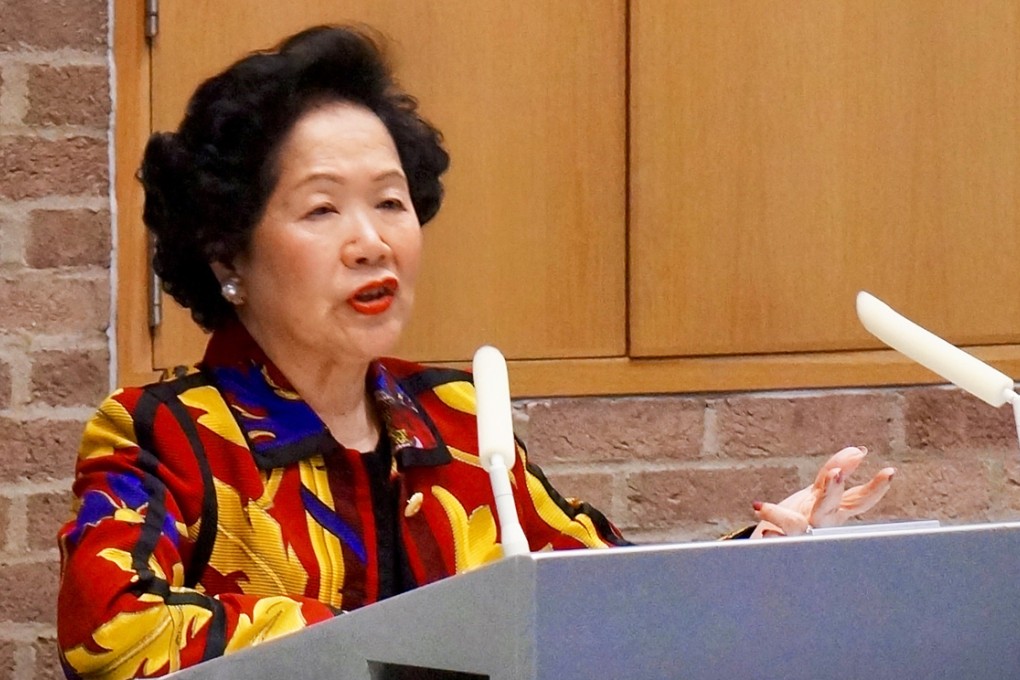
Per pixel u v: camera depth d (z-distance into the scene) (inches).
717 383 244.1
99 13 215.6
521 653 74.7
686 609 78.0
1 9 211.8
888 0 251.1
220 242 150.9
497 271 235.0
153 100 217.3
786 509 149.7
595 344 239.9
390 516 149.3
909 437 253.9
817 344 249.1
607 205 239.8
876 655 82.9
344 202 149.3
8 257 212.2
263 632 120.3
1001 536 86.4
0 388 211.9
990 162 256.1
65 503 213.9
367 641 85.5
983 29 255.4
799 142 247.8
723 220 244.5
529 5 235.6
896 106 251.8
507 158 235.1
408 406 159.5
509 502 106.8
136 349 216.4
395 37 229.0
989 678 86.2
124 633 118.6
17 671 212.4
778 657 80.4
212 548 138.4
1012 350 257.0
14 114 212.4
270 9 222.2
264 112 149.3
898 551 83.7
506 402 111.7
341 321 147.4
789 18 246.8
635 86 240.1
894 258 252.2
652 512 241.9
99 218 215.5
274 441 144.6
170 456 138.9
